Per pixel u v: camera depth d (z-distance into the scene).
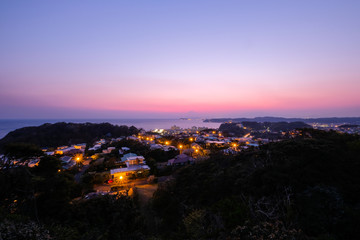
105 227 11.49
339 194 7.51
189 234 8.62
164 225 12.30
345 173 9.04
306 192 8.16
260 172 11.44
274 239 5.29
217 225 7.94
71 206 12.49
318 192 7.85
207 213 9.05
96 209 12.91
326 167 9.73
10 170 11.48
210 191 13.33
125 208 13.48
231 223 7.75
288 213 6.94
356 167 9.27
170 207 14.03
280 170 10.80
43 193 12.16
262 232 5.68
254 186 10.49
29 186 11.56
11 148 11.70
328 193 7.59
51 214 11.37
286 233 5.51
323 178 8.93
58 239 8.09
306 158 11.07
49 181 12.73
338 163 9.91
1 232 5.90
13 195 10.95
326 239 5.60
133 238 10.71
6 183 10.62
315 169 9.81
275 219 6.77
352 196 7.43
